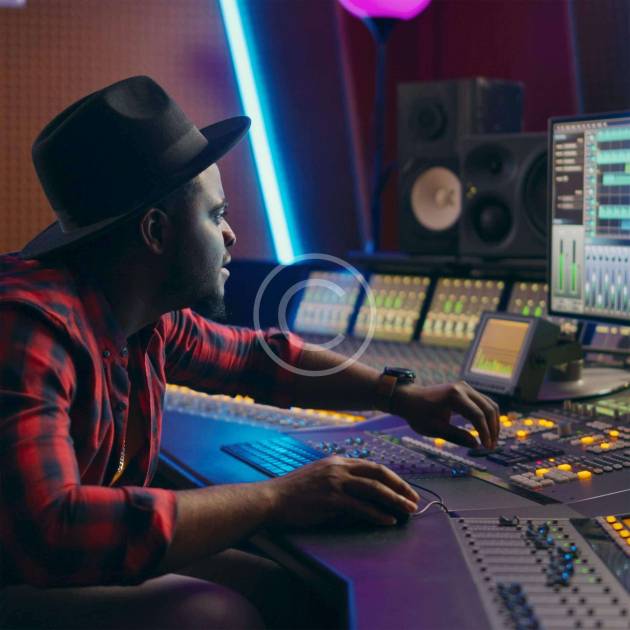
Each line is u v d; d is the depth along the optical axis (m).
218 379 1.72
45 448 1.08
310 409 1.84
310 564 1.11
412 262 2.64
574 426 1.72
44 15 2.86
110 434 1.32
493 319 2.02
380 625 0.91
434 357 2.38
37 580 1.08
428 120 2.72
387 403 1.64
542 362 1.90
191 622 1.20
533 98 3.14
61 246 1.26
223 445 1.72
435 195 2.75
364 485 1.22
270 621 1.51
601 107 2.84
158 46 3.04
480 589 1.00
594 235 1.98
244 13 3.19
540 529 1.18
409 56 3.60
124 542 1.07
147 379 1.45
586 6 2.85
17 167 2.86
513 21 3.20
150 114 1.32
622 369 2.19
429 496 1.35
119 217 1.25
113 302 1.35
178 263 1.34
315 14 3.37
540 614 0.92
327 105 3.43
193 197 1.34
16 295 1.17
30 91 2.86
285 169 3.34
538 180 2.42
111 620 1.20
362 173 3.55
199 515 1.13
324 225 3.46
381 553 1.12
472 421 1.54
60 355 1.17
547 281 2.13
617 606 0.94
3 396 1.09
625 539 1.14
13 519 1.05
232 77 3.19
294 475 1.24
